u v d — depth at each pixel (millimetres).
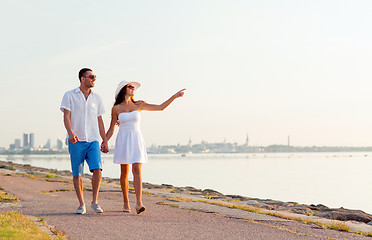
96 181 7637
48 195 10539
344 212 11102
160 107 7953
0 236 5184
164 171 54719
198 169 61375
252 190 29156
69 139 7371
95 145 7641
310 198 25016
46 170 29656
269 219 7680
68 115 7453
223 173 51000
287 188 31234
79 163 7531
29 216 6945
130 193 12062
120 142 7773
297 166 75250
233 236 6004
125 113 7781
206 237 5863
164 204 9445
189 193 16109
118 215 7402
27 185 12492
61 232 5797
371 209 20500
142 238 5645
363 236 6496
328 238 6172
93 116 7633
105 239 5527
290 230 6664
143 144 7848
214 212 8367
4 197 9375
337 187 32938
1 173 16547
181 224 6762
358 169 64875
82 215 7266
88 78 7539
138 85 7898
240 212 8430
